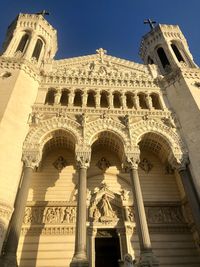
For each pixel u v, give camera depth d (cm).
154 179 2262
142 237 1542
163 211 2045
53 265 1688
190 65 2931
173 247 1858
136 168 1911
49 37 3247
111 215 1959
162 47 3259
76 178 2170
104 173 2245
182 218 2016
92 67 2886
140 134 2123
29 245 1759
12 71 2378
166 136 2136
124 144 2020
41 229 1839
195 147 2005
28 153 1878
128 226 1892
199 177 1856
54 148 2316
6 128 1872
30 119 2119
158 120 2270
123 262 1376
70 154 2328
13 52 2792
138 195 1748
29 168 1817
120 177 2239
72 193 2069
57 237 1820
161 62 3166
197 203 1756
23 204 1634
